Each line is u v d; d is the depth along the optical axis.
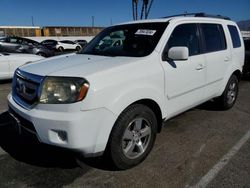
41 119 2.74
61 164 3.33
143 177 3.04
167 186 2.87
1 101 6.17
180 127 4.50
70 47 31.17
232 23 5.36
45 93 2.78
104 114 2.78
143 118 3.23
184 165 3.28
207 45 4.42
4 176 3.07
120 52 3.74
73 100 2.67
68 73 2.82
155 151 3.64
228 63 4.95
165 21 3.89
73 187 2.88
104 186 2.89
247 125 4.61
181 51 3.34
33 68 3.20
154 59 3.41
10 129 4.43
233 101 5.47
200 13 4.77
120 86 2.92
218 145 3.82
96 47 4.22
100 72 2.86
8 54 8.54
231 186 2.85
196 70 4.02
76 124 2.64
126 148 3.14
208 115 5.11
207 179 2.98
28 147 3.78
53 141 2.76
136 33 3.90
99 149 2.85
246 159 3.41
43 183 2.95
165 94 3.52
